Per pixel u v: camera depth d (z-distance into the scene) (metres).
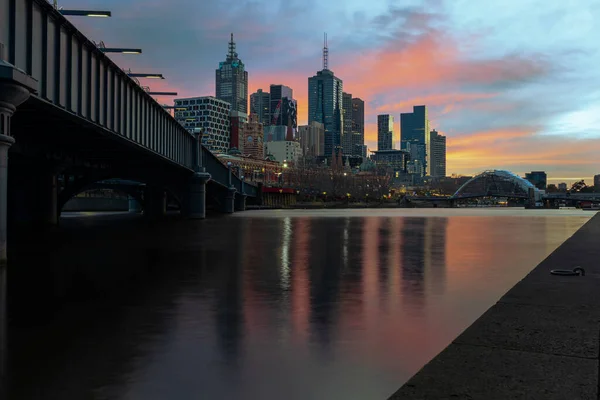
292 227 52.09
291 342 8.92
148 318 10.87
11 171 51.06
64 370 7.45
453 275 17.28
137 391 6.62
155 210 100.00
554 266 16.02
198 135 75.75
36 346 8.72
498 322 8.37
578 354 6.59
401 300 12.83
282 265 20.30
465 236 37.91
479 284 15.33
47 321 10.60
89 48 31.64
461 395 5.32
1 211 20.27
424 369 6.12
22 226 51.81
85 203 135.12
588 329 7.88
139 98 44.09
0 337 9.32
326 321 10.54
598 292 11.16
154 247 28.91
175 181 75.25
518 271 18.20
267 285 15.27
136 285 15.34
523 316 8.80
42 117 32.59
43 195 53.22
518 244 30.31
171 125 58.69
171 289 14.59
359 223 62.16
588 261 17.42
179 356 8.12
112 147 48.19
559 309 9.38
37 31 24.66
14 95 19.97
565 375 5.82
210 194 113.88
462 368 6.13
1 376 7.20
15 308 11.95
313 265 20.25
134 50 37.56
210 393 6.55
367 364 7.69
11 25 22.16
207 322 10.48
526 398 5.19
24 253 25.47
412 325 10.16
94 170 63.00
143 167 67.56
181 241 33.47
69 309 11.83
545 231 44.53
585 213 128.50
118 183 97.62
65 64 28.33
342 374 7.25
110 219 75.81
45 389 6.70
